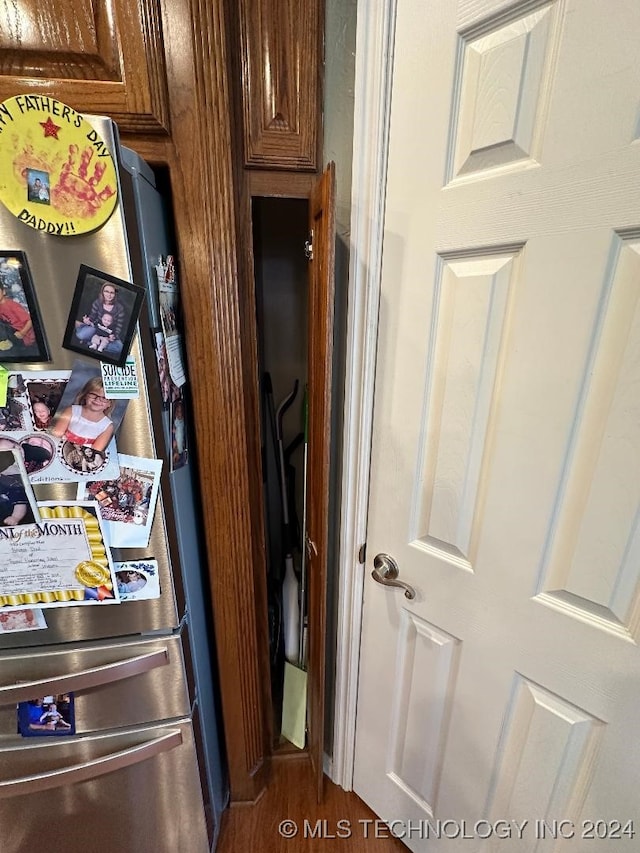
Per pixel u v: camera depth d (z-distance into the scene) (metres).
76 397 0.67
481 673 0.85
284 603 1.35
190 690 0.90
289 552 1.34
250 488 1.01
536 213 0.61
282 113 0.79
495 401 0.71
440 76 0.65
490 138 0.62
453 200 0.69
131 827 0.94
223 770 1.26
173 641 0.83
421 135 0.70
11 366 0.65
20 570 0.74
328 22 0.76
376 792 1.18
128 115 0.71
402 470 0.88
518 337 0.66
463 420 0.76
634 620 0.64
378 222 0.79
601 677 0.68
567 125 0.56
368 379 0.88
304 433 1.25
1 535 0.72
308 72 0.77
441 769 0.99
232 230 0.80
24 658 0.79
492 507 0.75
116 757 0.85
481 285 0.68
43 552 0.74
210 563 0.98
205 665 1.05
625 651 0.65
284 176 0.83
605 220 0.55
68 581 0.76
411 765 1.06
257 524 1.05
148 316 0.69
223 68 0.71
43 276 0.62
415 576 0.91
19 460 0.69
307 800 1.24
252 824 1.18
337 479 1.05
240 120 0.78
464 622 0.85
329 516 1.10
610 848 0.74
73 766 0.85
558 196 0.58
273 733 1.36
